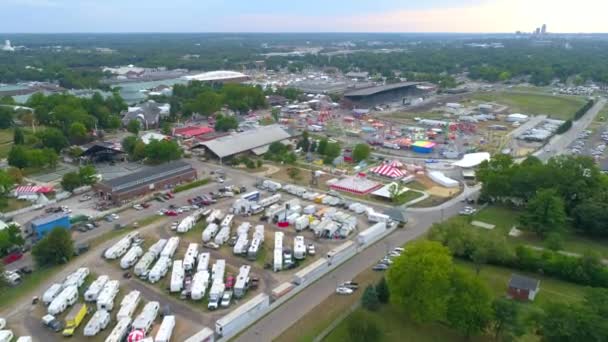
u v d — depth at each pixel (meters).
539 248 99.06
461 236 94.94
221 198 133.25
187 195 135.38
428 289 67.06
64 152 178.62
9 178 128.38
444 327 71.44
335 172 158.38
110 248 97.62
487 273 88.88
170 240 100.88
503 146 192.75
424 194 136.88
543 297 79.94
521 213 119.19
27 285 85.50
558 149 186.75
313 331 70.81
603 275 82.62
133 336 66.44
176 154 165.12
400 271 70.75
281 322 73.56
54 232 94.19
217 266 89.25
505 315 64.88
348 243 99.38
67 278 84.69
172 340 68.56
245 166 165.38
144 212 122.38
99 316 72.75
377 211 122.44
